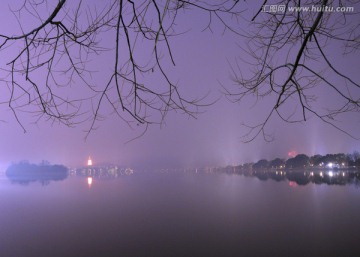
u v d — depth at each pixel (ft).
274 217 121.08
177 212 134.41
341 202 152.15
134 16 8.30
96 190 241.35
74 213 135.03
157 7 8.14
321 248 79.97
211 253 78.38
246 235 94.58
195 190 232.53
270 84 10.01
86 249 82.28
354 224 105.09
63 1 7.88
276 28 9.75
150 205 155.33
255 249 80.59
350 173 420.36
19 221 118.93
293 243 85.51
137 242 88.63
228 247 82.84
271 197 178.91
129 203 163.12
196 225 109.29
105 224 112.27
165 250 81.05
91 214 132.16
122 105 8.74
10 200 178.91
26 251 81.46
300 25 9.57
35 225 111.45
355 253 75.25
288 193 196.75
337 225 104.88
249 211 134.51
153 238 92.38
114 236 95.40
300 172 511.81
